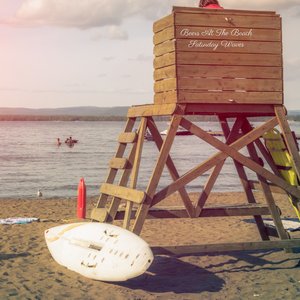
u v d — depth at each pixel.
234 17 7.15
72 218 12.00
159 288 6.42
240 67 7.17
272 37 7.31
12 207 14.48
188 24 6.96
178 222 11.20
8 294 6.14
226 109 7.18
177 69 6.90
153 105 7.41
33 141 79.56
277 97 7.32
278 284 6.58
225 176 30.34
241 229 10.36
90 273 6.66
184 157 47.25
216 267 7.41
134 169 7.37
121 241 6.59
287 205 14.55
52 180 28.48
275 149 7.77
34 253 8.17
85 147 64.38
